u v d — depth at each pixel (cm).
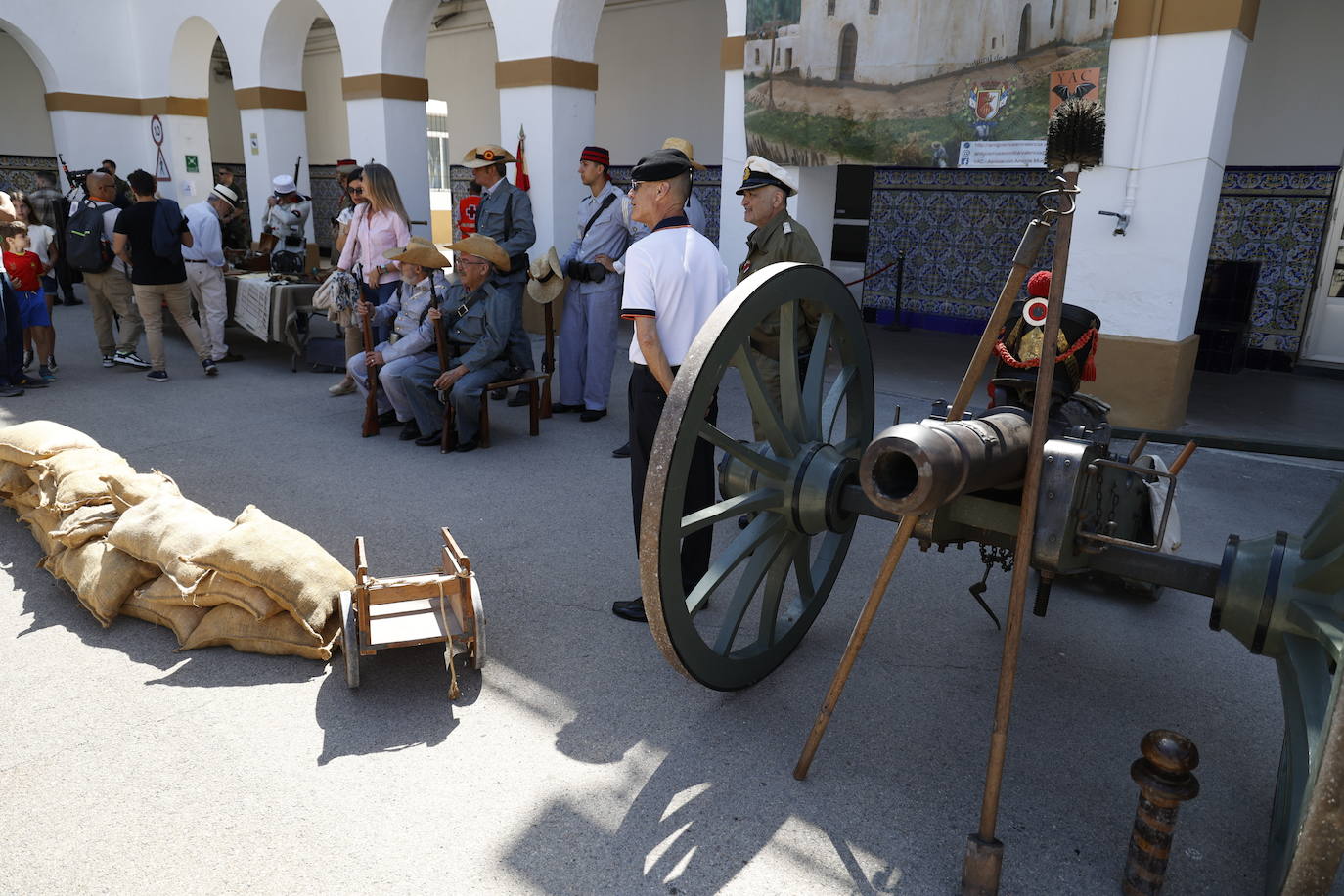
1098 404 353
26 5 1212
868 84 644
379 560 400
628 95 1188
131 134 1345
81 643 324
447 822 236
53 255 1052
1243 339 822
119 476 367
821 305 284
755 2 685
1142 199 573
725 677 277
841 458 279
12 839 226
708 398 242
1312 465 557
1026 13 572
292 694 293
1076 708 296
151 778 251
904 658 326
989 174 954
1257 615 212
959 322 1012
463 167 1467
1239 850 232
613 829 234
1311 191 790
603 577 388
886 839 232
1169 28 541
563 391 666
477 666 304
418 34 966
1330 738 148
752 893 214
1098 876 221
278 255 828
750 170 407
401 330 591
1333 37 755
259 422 627
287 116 1141
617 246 624
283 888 212
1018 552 205
